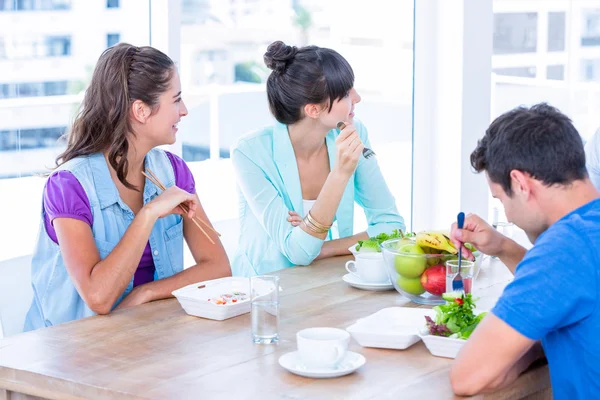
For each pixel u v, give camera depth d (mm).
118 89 1989
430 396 1322
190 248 2162
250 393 1335
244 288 1891
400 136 3762
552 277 1299
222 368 1454
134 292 1938
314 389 1351
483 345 1320
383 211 2500
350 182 2473
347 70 2295
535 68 3998
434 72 3604
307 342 1408
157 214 1923
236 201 3551
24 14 2877
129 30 2936
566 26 4047
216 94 3545
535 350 1469
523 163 1374
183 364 1478
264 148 2406
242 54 3547
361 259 1977
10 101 2891
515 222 1448
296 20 3635
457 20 3482
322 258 2311
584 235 1315
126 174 2053
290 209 2420
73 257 1914
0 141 2895
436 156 3654
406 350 1542
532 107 1433
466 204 3609
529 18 3930
